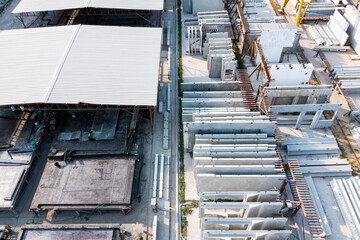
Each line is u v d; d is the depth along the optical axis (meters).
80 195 27.30
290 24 41.44
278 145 32.38
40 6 42.31
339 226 26.45
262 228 24.22
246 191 27.47
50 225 25.59
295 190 27.72
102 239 24.78
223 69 38.38
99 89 30.03
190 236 26.09
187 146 31.80
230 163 27.31
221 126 29.70
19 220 27.50
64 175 28.80
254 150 27.77
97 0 42.22
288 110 32.22
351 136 33.69
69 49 34.41
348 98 36.47
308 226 24.86
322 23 50.72
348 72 39.06
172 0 57.06
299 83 38.41
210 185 27.38
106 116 33.78
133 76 31.73
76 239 24.78
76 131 32.53
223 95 34.38
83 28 37.84
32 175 30.86
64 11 51.56
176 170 30.91
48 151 32.75
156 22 50.66
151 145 33.34
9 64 32.94
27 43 35.91
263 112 32.62
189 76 41.47
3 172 29.30
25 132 33.16
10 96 29.09
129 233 26.23
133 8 41.91
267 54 42.06
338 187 28.25
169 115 36.72
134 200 28.62
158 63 33.47
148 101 29.28
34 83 30.38
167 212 27.91
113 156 30.77
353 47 45.06
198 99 33.72
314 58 44.00
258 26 41.94
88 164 29.75
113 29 38.06
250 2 55.34
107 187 27.84
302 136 33.81
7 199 27.19
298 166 28.02
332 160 30.94
